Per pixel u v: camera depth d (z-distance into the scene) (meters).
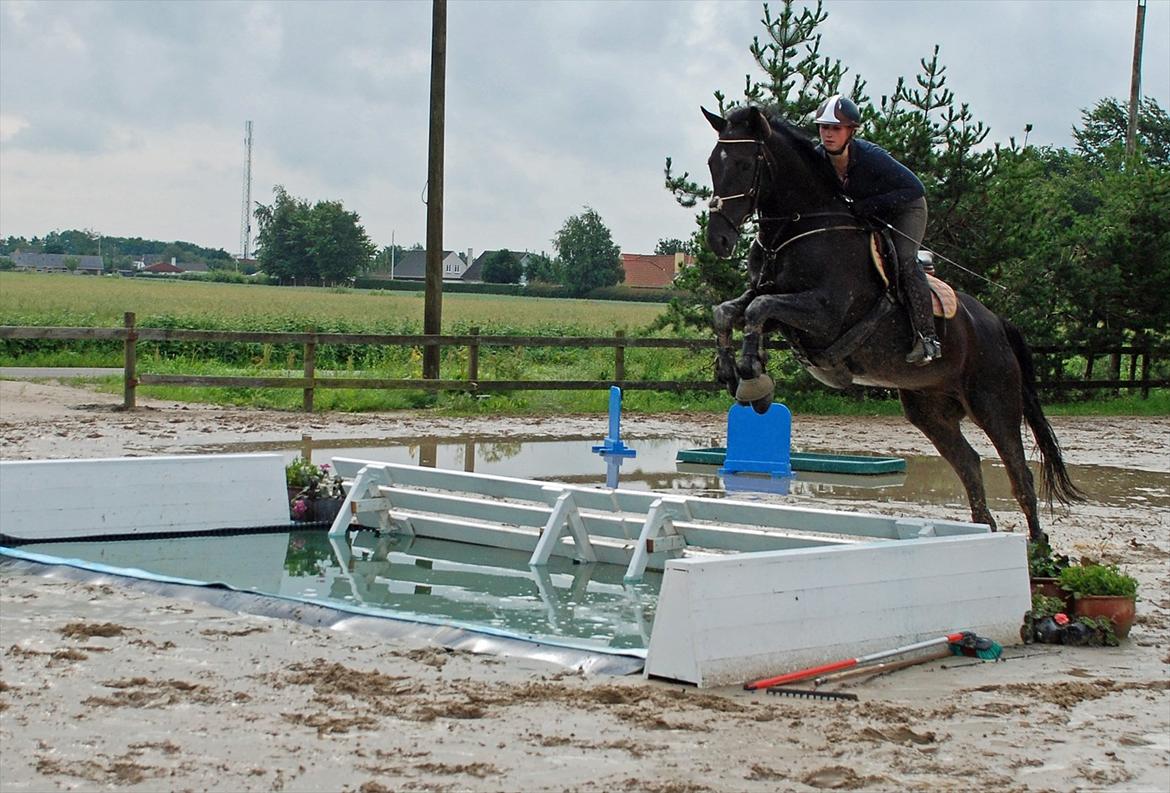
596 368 28.09
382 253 160.50
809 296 7.71
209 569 8.96
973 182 23.11
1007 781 4.76
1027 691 6.11
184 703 5.43
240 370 27.56
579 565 9.68
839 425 21.22
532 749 4.94
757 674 6.13
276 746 4.89
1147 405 26.19
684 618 5.97
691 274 23.34
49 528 9.74
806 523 8.85
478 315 66.75
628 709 5.48
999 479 14.98
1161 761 5.07
